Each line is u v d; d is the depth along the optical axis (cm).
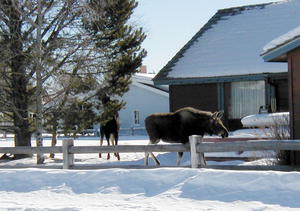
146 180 967
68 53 1772
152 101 3841
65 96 1845
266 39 2122
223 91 2041
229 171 917
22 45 1789
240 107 2025
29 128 1877
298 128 1234
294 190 834
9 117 1978
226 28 2297
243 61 2014
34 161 1772
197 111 1462
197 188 902
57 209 837
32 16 1744
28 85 1916
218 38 2239
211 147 1016
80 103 1908
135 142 2716
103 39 1884
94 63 1853
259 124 1506
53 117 1877
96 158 1883
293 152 1229
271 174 873
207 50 2177
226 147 999
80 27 1791
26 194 1000
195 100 2095
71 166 1162
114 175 1003
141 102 3878
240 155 1575
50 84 1798
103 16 1827
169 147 1076
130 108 3919
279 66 1906
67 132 1919
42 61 1692
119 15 1906
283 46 1226
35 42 1722
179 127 1459
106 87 1944
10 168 1218
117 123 1991
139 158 1844
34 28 1759
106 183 990
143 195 925
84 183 1007
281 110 1927
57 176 1047
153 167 1104
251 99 2006
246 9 2397
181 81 2069
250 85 2009
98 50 1830
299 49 1230
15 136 1912
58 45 1720
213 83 2058
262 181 868
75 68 1797
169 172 966
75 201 921
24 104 1866
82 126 1922
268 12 2314
